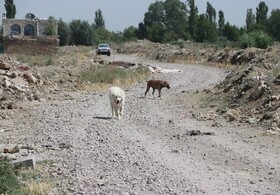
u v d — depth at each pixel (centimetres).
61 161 1350
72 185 1112
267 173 1199
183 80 3925
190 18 11862
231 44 7319
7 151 1462
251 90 2286
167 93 3105
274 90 2158
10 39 6294
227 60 5388
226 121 1986
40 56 5266
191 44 8525
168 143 1562
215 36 10188
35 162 1310
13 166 1245
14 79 2830
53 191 1073
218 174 1186
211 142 1567
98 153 1426
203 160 1331
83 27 10594
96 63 4675
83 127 1858
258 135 1677
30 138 1691
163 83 2905
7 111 2267
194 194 1017
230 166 1269
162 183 1099
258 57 4553
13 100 2517
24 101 2567
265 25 8881
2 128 1900
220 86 2802
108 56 7038
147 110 2356
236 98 2319
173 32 12188
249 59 4950
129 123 1961
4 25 9488
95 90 3164
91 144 1556
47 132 1786
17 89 2655
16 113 2252
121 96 2084
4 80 2711
